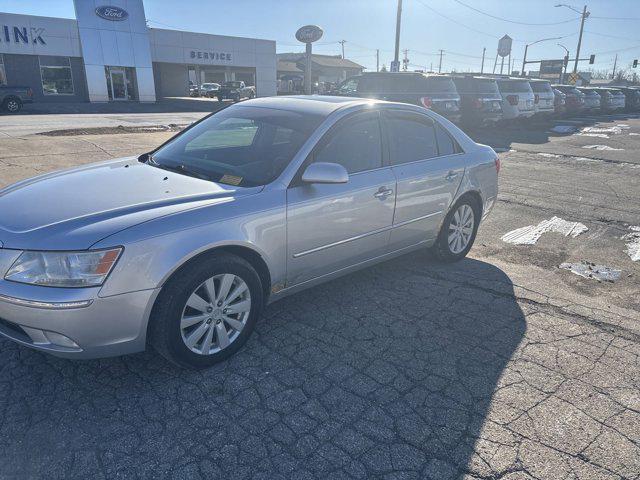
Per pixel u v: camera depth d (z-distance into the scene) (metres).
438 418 2.77
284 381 3.05
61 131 13.19
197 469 2.37
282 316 3.86
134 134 13.51
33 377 3.00
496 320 3.90
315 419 2.73
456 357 3.37
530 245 5.89
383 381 3.08
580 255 5.60
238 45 41.44
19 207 3.04
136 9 33.66
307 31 17.86
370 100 4.30
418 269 4.91
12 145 10.27
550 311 4.09
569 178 10.07
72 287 2.58
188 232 2.88
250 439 2.57
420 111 4.63
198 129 4.34
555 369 3.27
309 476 2.35
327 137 3.71
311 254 3.61
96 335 2.68
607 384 3.12
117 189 3.24
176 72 43.72
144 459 2.42
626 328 3.84
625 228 6.65
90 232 2.66
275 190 3.34
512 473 2.41
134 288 2.70
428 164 4.50
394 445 2.56
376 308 4.04
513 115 20.00
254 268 3.37
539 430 2.70
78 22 31.91
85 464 2.38
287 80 54.25
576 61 53.06
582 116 29.50
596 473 2.42
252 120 4.05
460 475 2.39
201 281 2.96
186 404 2.81
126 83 34.78
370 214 3.94
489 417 2.79
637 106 35.78
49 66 32.22
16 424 2.61
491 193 5.31
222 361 3.23
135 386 2.96
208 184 3.36
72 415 2.70
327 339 3.54
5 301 2.63
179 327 2.92
